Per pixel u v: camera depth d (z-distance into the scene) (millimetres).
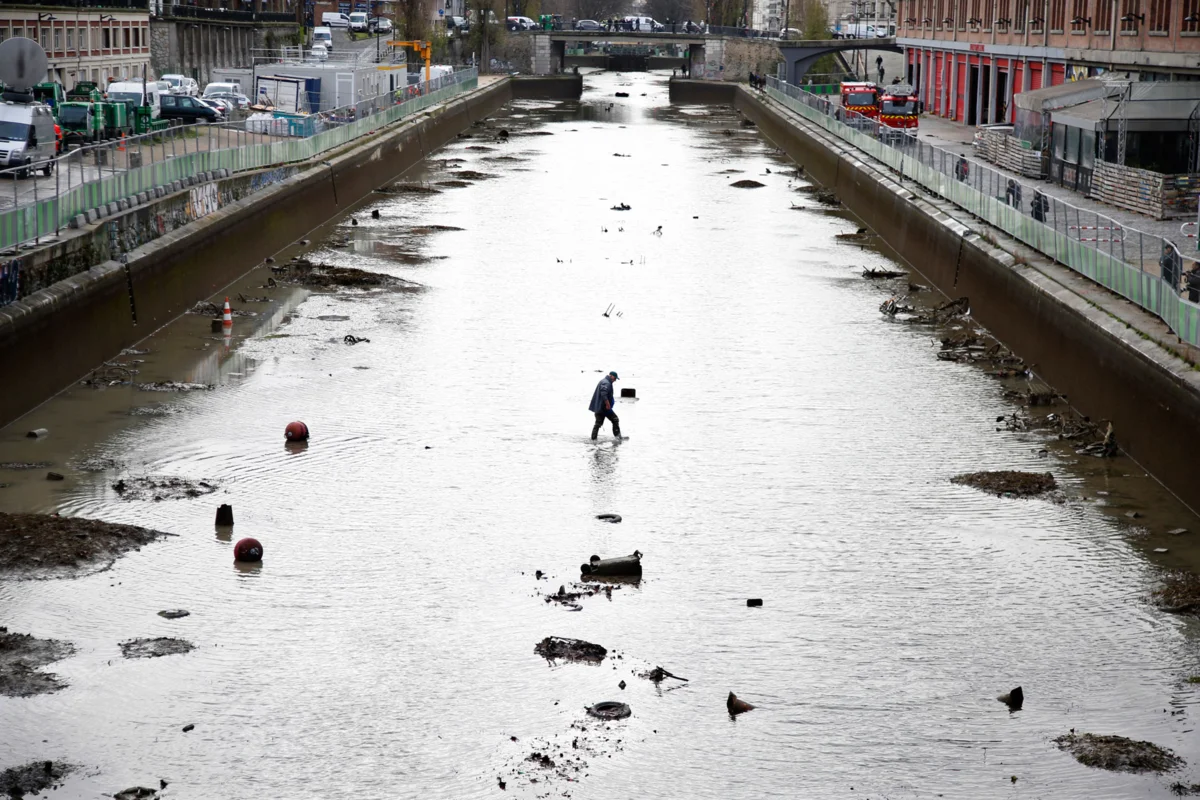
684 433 49844
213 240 70312
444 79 158375
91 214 58469
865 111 137875
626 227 93125
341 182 98438
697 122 174000
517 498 43281
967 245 69438
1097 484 44719
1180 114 78750
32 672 31812
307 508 42031
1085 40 100312
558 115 182375
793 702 31406
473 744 29562
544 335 63375
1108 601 36562
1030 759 29266
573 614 35469
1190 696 31922
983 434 49938
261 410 51312
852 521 41750
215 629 34219
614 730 30156
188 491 42938
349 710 30734
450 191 109875
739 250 85562
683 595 36656
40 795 27344
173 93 108500
